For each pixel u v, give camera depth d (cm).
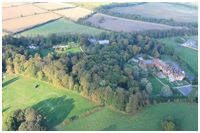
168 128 12256
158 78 16375
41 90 14838
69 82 14750
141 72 16688
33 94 14525
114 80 14825
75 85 14638
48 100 14100
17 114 12631
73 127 12538
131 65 17388
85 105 13788
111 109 13475
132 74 15950
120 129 12444
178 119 13025
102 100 13775
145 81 15238
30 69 15762
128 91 13962
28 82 15450
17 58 16588
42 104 13825
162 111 13462
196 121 12925
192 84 15962
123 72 15875
